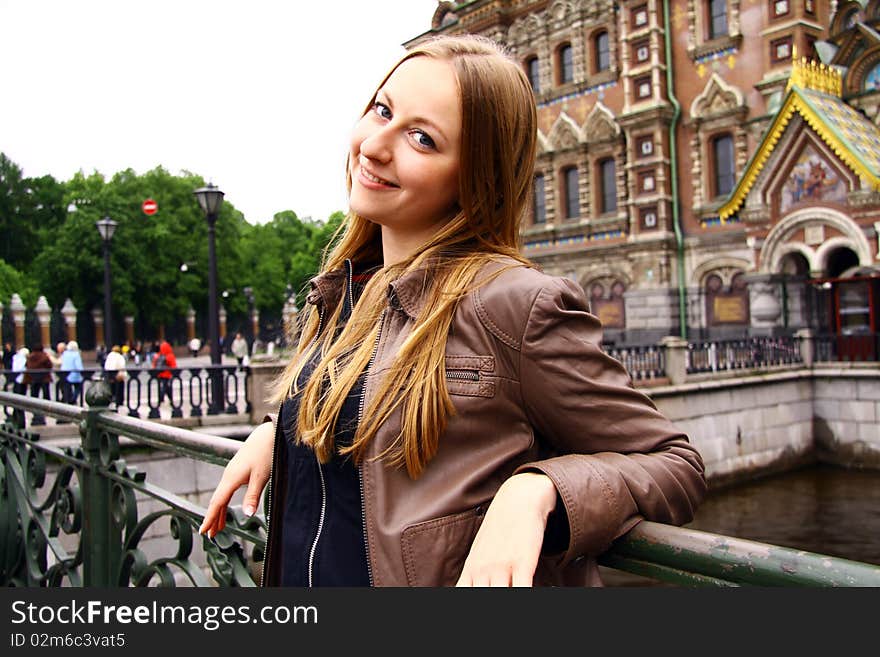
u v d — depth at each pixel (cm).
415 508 145
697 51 2820
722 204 2750
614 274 3056
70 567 406
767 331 2497
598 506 130
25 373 1402
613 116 3047
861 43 2484
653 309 2911
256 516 245
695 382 1975
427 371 147
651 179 2919
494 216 168
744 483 2028
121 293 5641
